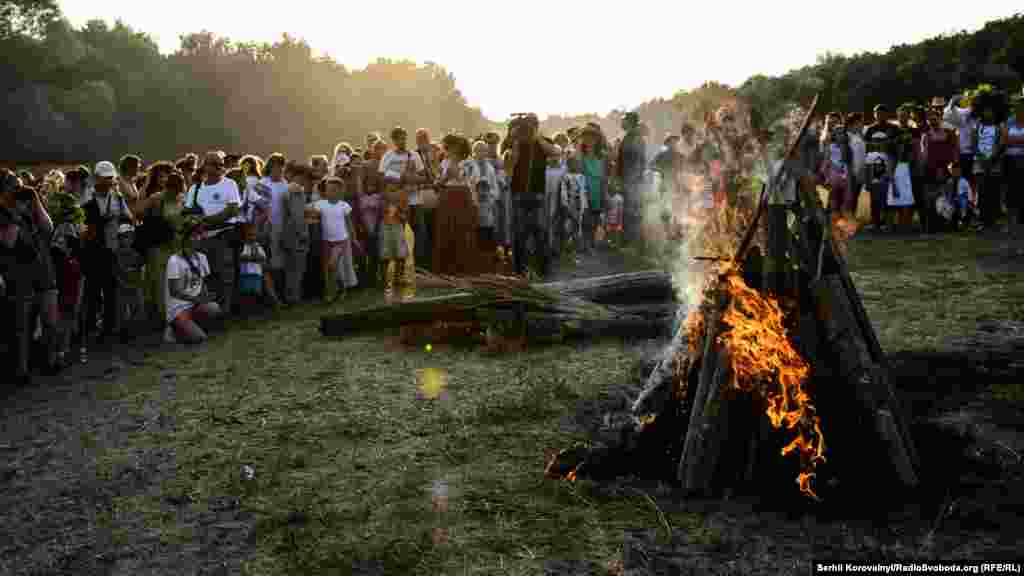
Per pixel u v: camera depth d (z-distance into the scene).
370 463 5.38
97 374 8.35
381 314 9.09
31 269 8.20
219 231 10.97
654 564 3.88
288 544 4.30
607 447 5.04
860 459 4.63
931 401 5.74
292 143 70.38
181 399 7.18
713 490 4.61
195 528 4.61
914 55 32.31
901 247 12.88
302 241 11.81
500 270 13.06
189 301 9.66
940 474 4.61
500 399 6.52
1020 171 14.01
